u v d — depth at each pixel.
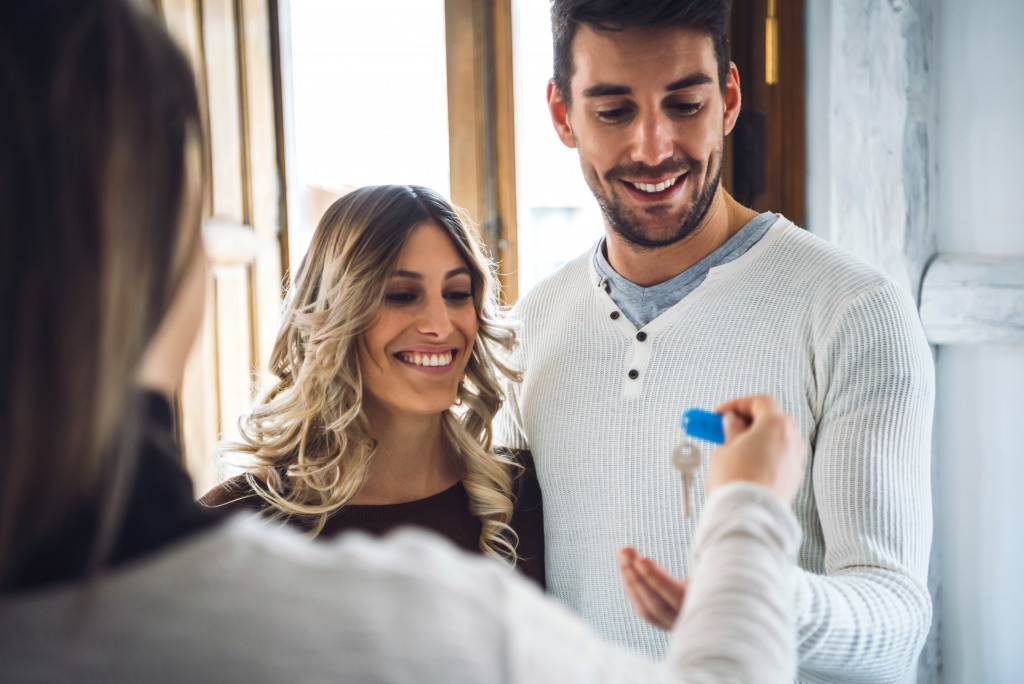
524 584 0.49
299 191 2.29
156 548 0.41
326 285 1.41
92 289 0.39
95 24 0.41
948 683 2.12
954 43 2.00
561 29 1.30
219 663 0.39
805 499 1.21
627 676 0.46
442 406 1.38
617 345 1.35
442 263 1.39
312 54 2.26
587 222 2.26
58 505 0.39
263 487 1.40
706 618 0.51
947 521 2.09
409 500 1.43
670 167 1.24
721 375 1.25
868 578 1.03
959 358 2.05
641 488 1.28
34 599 0.39
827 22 2.05
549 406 1.40
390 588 0.43
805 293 1.23
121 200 0.40
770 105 2.09
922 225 2.01
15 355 0.38
